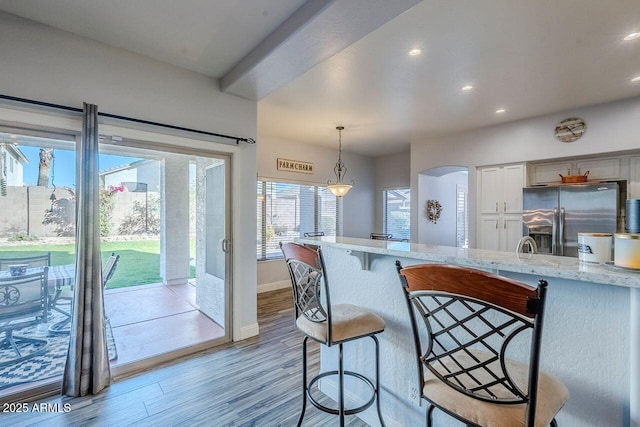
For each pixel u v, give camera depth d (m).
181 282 3.77
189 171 3.63
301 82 3.20
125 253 3.10
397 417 1.73
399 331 1.72
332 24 1.96
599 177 4.01
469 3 1.98
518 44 2.47
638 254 0.95
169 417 1.94
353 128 4.89
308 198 6.13
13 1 1.93
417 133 5.17
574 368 1.12
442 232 6.36
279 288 5.61
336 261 2.12
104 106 2.41
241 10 2.04
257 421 1.90
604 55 2.63
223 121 3.07
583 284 1.10
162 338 3.04
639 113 3.51
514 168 4.50
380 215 7.28
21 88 2.09
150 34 2.31
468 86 3.28
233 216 3.15
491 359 0.96
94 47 2.38
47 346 2.28
